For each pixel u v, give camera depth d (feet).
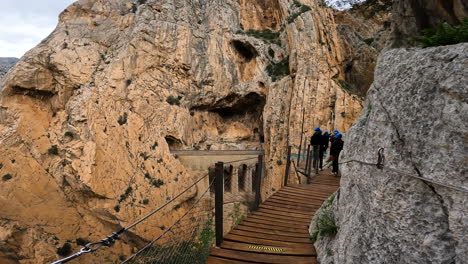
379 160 9.24
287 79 107.96
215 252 16.05
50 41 107.86
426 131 7.70
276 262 14.98
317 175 36.96
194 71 120.57
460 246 6.23
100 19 117.70
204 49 125.59
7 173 92.53
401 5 17.70
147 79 112.27
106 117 100.83
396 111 9.11
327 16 111.14
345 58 107.86
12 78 98.12
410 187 7.84
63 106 103.71
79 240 94.17
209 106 124.47
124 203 94.17
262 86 117.80
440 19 14.37
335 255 12.39
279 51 118.11
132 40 112.27
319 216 18.33
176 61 118.62
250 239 17.67
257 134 128.77
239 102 126.00
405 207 7.84
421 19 15.89
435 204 7.09
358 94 102.12
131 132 103.04
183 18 124.88
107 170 96.07
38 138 98.27
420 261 7.09
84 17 116.98
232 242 17.28
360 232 9.82
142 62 112.88
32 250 90.17
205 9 134.92
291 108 101.50
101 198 94.94
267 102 109.09
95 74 106.11
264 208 23.43
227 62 125.18
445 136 7.06
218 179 16.81
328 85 100.17
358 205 10.86
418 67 8.61
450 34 8.68
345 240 11.28
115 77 106.52
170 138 111.65
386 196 8.63
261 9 136.46
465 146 6.51
